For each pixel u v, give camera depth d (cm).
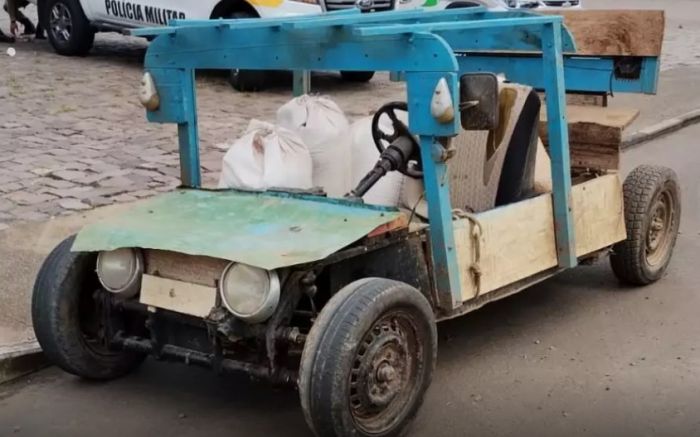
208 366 403
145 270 416
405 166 450
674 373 494
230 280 377
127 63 1402
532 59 585
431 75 401
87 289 456
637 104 1298
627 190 599
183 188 478
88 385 475
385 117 506
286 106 508
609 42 630
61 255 449
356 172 501
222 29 464
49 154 874
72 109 1073
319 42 433
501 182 509
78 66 1361
